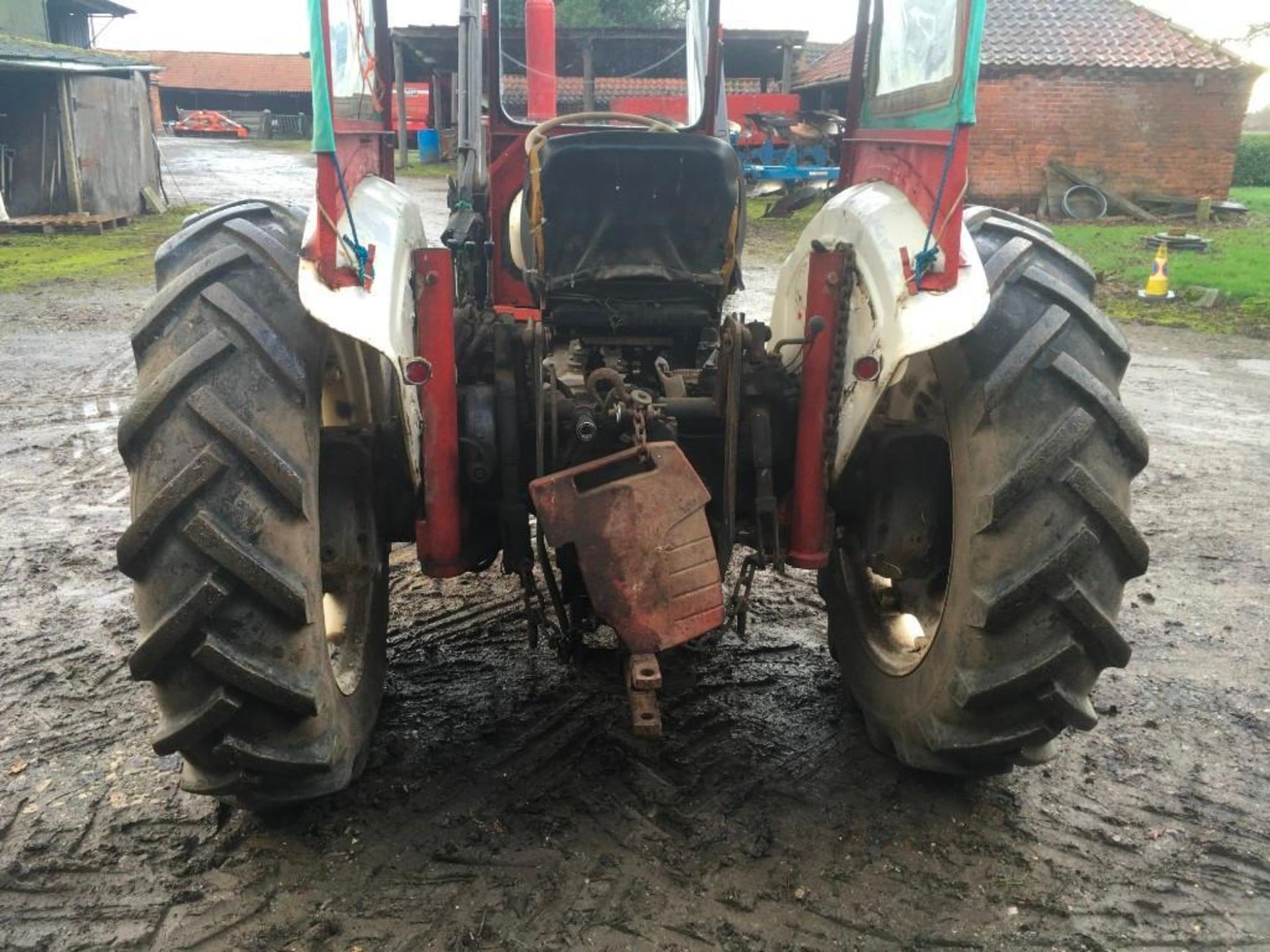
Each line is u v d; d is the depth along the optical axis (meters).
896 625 3.32
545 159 3.35
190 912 2.55
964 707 2.60
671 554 2.71
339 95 2.54
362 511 2.98
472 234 4.54
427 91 30.39
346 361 2.79
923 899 2.64
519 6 4.76
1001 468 2.47
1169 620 4.38
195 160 31.86
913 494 3.02
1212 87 20.66
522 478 3.09
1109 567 2.51
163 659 2.33
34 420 7.04
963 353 2.56
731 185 3.39
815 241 3.14
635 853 2.77
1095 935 2.54
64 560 4.79
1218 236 18.53
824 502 2.96
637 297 3.52
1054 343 2.52
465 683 3.68
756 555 3.03
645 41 4.96
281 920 2.52
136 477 2.33
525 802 2.98
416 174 25.95
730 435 2.95
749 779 3.12
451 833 2.84
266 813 2.91
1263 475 6.42
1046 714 2.58
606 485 2.72
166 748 2.42
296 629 2.37
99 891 2.62
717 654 3.93
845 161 3.49
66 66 17.72
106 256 15.33
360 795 3.00
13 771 3.12
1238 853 2.86
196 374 2.32
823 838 2.85
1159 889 2.71
